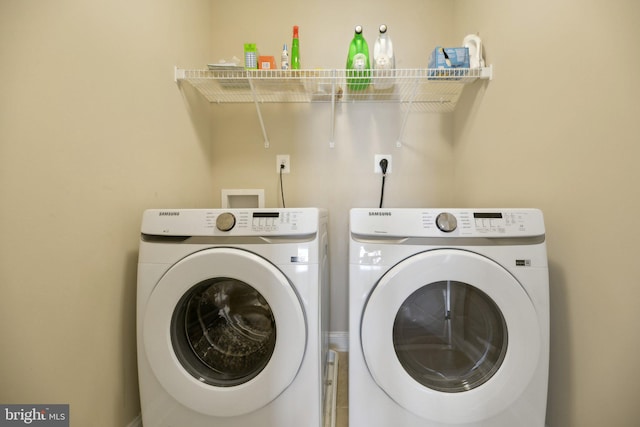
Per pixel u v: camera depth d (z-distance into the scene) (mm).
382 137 1654
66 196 732
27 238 650
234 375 871
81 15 771
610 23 734
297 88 1513
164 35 1177
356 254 825
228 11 1639
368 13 1631
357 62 1357
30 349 658
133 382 957
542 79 960
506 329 799
